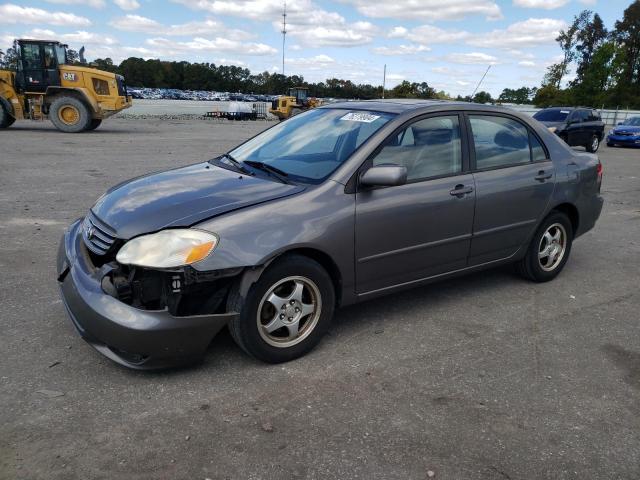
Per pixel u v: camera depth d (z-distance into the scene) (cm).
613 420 304
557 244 528
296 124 461
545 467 264
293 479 248
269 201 342
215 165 437
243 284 322
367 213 370
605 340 406
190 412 295
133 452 262
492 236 459
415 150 407
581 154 548
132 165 1187
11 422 280
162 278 311
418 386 331
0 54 2205
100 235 341
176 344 311
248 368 343
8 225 650
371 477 251
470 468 260
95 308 308
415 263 411
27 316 403
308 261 346
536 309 461
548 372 355
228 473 250
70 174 1038
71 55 2183
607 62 5862
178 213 328
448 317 438
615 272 570
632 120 2516
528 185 475
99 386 316
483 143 455
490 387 333
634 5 8831
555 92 6344
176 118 3809
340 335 397
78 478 244
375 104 443
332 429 285
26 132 1986
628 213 890
